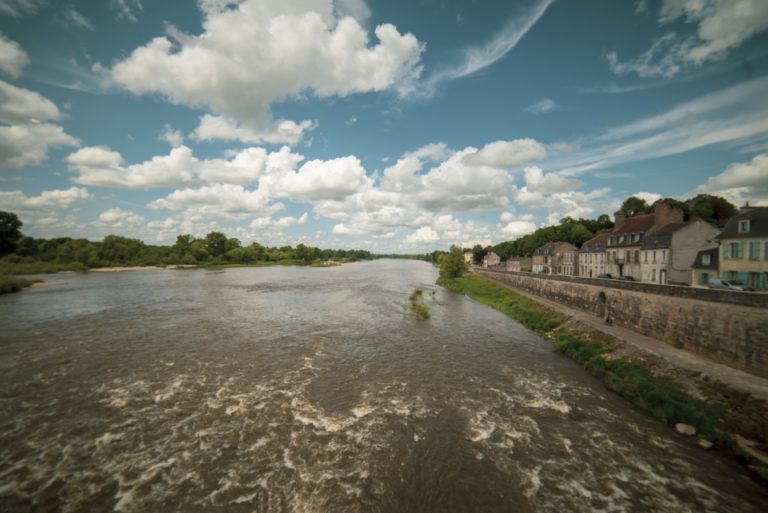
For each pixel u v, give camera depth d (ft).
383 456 36.09
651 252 121.29
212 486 31.42
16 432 39.60
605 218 307.99
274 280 225.76
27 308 114.42
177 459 35.06
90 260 313.94
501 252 406.41
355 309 118.11
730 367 51.65
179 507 28.99
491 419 43.93
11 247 285.43
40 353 66.95
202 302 129.49
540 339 83.30
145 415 43.62
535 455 36.52
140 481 31.91
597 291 92.27
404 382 55.21
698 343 58.08
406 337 82.12
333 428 41.24
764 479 32.35
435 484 32.17
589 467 34.58
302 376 56.95
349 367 61.46
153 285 188.96
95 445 37.24
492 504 29.81
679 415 42.78
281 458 35.50
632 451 37.22
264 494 30.55
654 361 56.85
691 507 29.43
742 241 79.87
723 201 183.21
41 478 32.04
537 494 30.94
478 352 71.36
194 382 53.88
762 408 39.45
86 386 52.06
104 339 76.95
